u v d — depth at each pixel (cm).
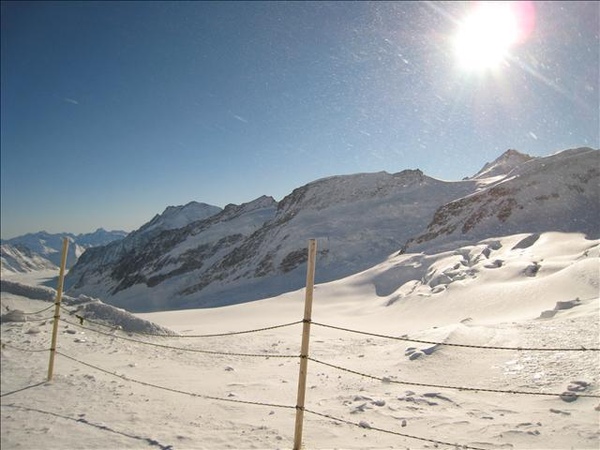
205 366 1380
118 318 2047
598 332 1341
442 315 4091
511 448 686
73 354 1265
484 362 1231
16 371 938
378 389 1074
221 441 659
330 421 809
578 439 706
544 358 1174
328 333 2981
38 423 648
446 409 895
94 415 710
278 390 1063
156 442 624
